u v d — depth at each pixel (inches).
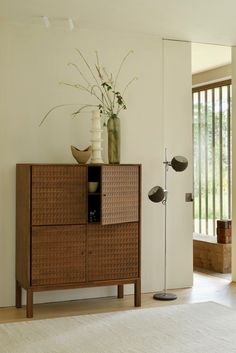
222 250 269.6
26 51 209.2
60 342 163.2
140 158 229.6
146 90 230.7
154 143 232.4
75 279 195.9
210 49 258.8
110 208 196.7
